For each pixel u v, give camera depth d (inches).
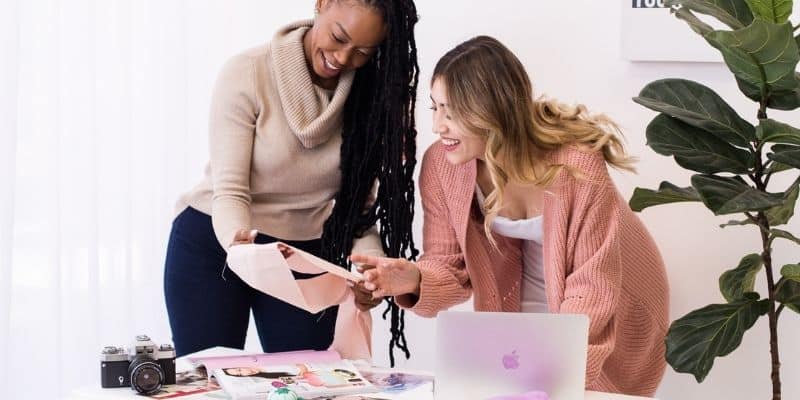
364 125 82.2
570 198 70.4
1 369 96.3
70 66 101.2
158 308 106.8
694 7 73.2
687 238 94.6
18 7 96.3
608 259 69.6
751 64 69.9
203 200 84.0
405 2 79.0
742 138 72.9
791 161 71.0
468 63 71.4
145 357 61.2
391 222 82.8
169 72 105.8
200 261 83.7
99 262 103.7
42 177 99.9
